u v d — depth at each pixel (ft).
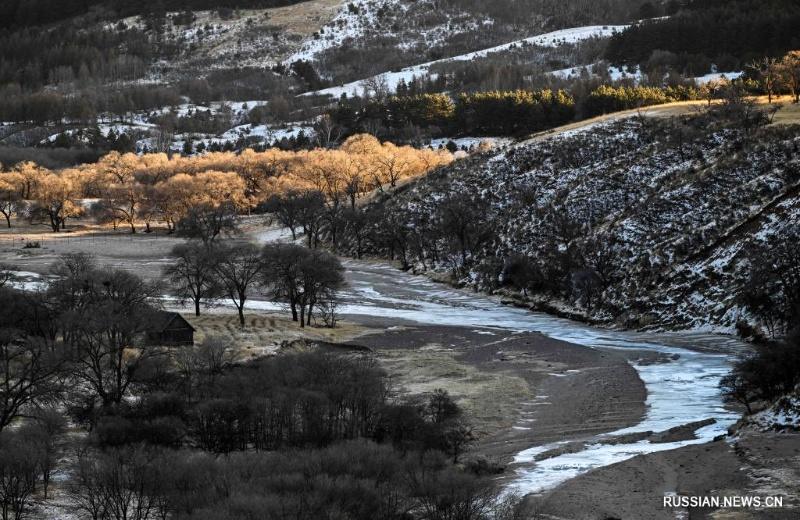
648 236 394.11
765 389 199.52
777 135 443.32
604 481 140.46
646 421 199.31
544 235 453.17
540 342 320.29
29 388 201.77
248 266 361.10
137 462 143.74
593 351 299.99
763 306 300.81
